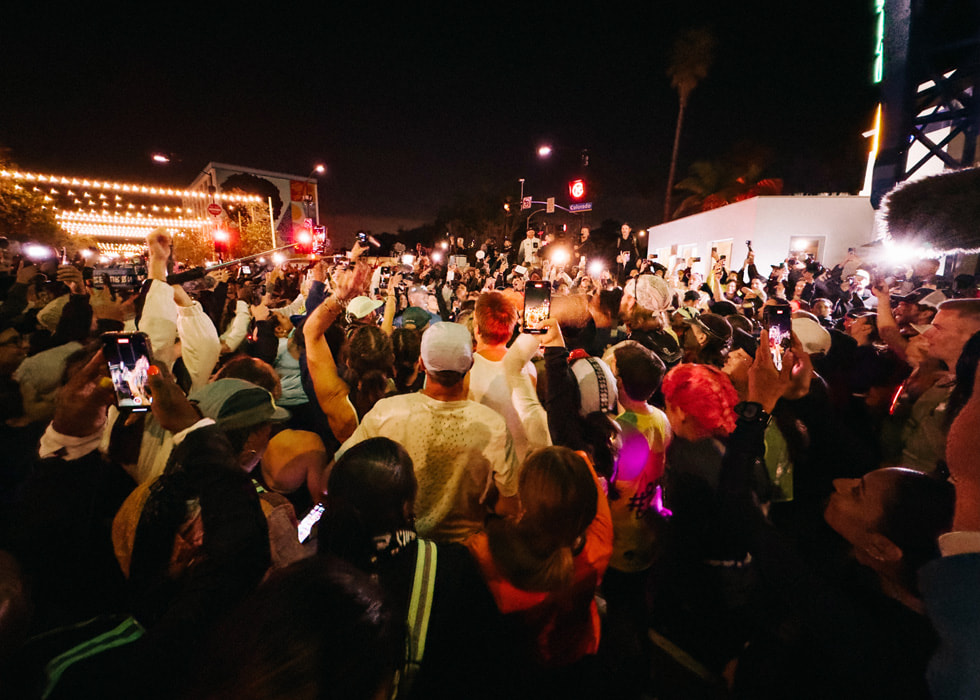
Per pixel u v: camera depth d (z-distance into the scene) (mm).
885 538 1102
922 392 2350
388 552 1267
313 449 2297
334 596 708
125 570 1326
